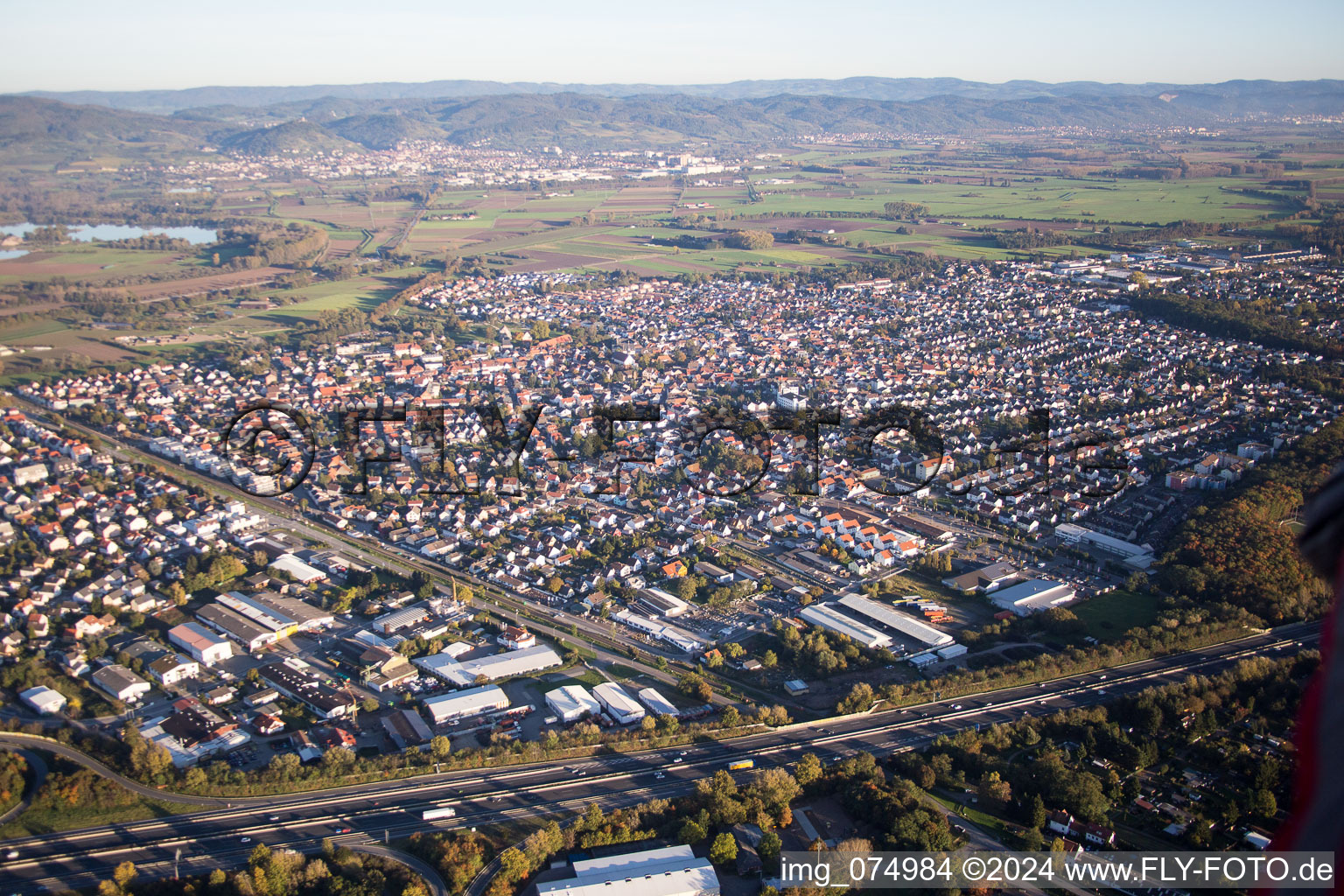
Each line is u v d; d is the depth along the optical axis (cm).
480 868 18762
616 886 17750
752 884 18238
